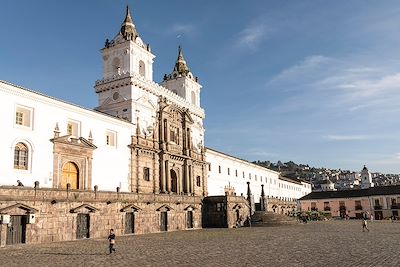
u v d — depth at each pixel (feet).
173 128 219.00
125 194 147.13
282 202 354.74
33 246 101.71
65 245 104.12
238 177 297.94
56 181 136.26
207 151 253.85
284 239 117.19
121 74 188.55
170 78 249.96
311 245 97.19
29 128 129.70
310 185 524.11
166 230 169.58
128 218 148.77
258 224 211.20
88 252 87.45
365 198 371.56
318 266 62.34
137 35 201.77
